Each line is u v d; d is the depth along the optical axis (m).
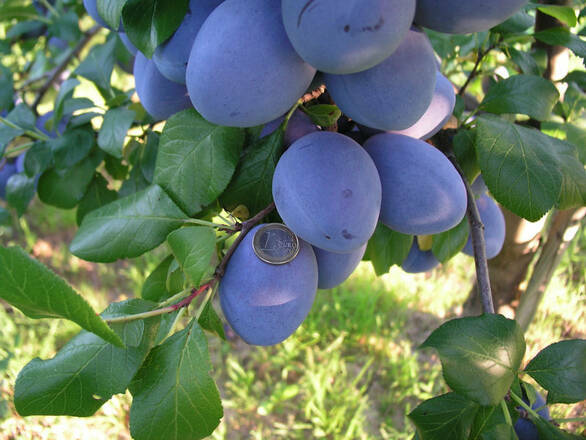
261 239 0.24
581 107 0.39
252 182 0.27
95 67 0.42
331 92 0.22
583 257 0.92
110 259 0.26
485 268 0.27
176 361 0.22
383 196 0.24
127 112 0.36
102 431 0.74
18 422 0.72
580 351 0.23
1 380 0.74
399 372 0.81
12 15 0.54
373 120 0.22
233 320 0.24
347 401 0.76
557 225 0.49
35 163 0.41
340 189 0.21
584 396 0.23
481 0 0.18
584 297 0.86
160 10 0.22
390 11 0.17
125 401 0.76
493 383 0.21
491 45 0.35
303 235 0.22
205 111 0.21
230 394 0.80
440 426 0.22
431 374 0.81
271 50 0.20
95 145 0.43
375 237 0.31
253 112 0.21
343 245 0.22
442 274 0.99
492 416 0.22
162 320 0.23
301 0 0.17
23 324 0.83
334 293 0.90
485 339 0.22
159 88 0.27
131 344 0.22
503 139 0.27
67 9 0.61
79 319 0.18
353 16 0.17
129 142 0.42
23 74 0.65
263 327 0.24
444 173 0.24
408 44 0.20
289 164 0.22
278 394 0.76
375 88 0.20
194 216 0.28
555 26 0.36
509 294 0.52
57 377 0.21
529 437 0.24
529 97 0.30
